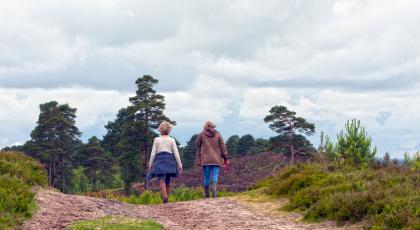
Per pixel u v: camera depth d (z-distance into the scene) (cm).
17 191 944
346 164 1431
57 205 1011
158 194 1839
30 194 966
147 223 920
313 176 1294
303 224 997
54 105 8375
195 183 5447
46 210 948
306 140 7206
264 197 1329
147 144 7006
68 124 8256
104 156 9406
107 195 1897
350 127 1526
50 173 8138
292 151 7031
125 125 6912
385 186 1039
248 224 1009
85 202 1098
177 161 1370
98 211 1012
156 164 1353
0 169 1089
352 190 1075
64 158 8556
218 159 1477
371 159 1465
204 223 1023
